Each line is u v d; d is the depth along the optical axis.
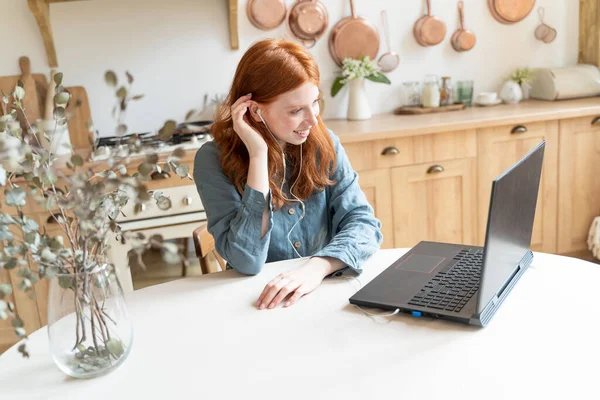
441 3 3.35
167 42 3.04
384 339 1.18
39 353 1.23
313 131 1.67
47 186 1.10
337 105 3.29
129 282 2.59
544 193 3.11
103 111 3.02
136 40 3.00
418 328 1.21
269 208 1.54
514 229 1.29
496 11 3.41
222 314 1.34
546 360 1.06
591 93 3.38
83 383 1.10
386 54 3.28
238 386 1.05
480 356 1.09
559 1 3.50
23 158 1.04
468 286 1.34
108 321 1.10
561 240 3.20
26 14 2.88
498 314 1.24
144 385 1.07
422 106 3.32
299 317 1.30
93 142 1.10
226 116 1.65
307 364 1.11
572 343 1.11
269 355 1.15
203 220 2.66
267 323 1.28
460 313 1.21
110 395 1.05
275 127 1.58
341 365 1.09
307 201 1.75
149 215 2.59
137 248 1.03
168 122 1.03
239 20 3.10
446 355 1.10
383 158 2.83
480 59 3.47
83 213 0.96
